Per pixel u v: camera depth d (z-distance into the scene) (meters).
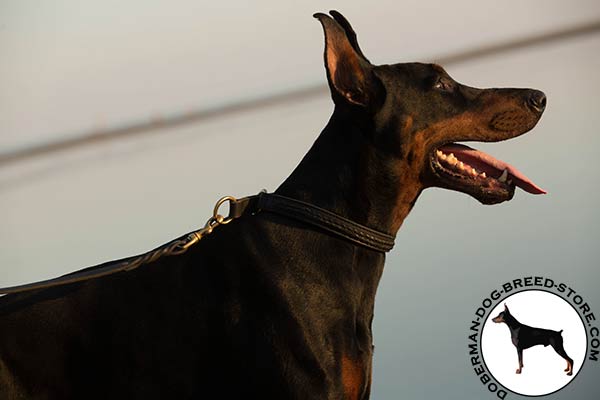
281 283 6.20
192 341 6.27
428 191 13.27
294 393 6.07
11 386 6.22
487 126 6.79
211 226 6.51
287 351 6.10
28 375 6.25
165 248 6.40
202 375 6.26
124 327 6.32
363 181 6.50
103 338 6.31
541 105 6.96
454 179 6.71
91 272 6.43
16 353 6.26
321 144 6.66
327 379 6.11
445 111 6.68
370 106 6.57
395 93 6.59
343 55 6.61
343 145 6.57
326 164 6.57
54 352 6.29
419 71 6.75
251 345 6.14
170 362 6.27
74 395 6.31
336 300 6.28
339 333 6.25
